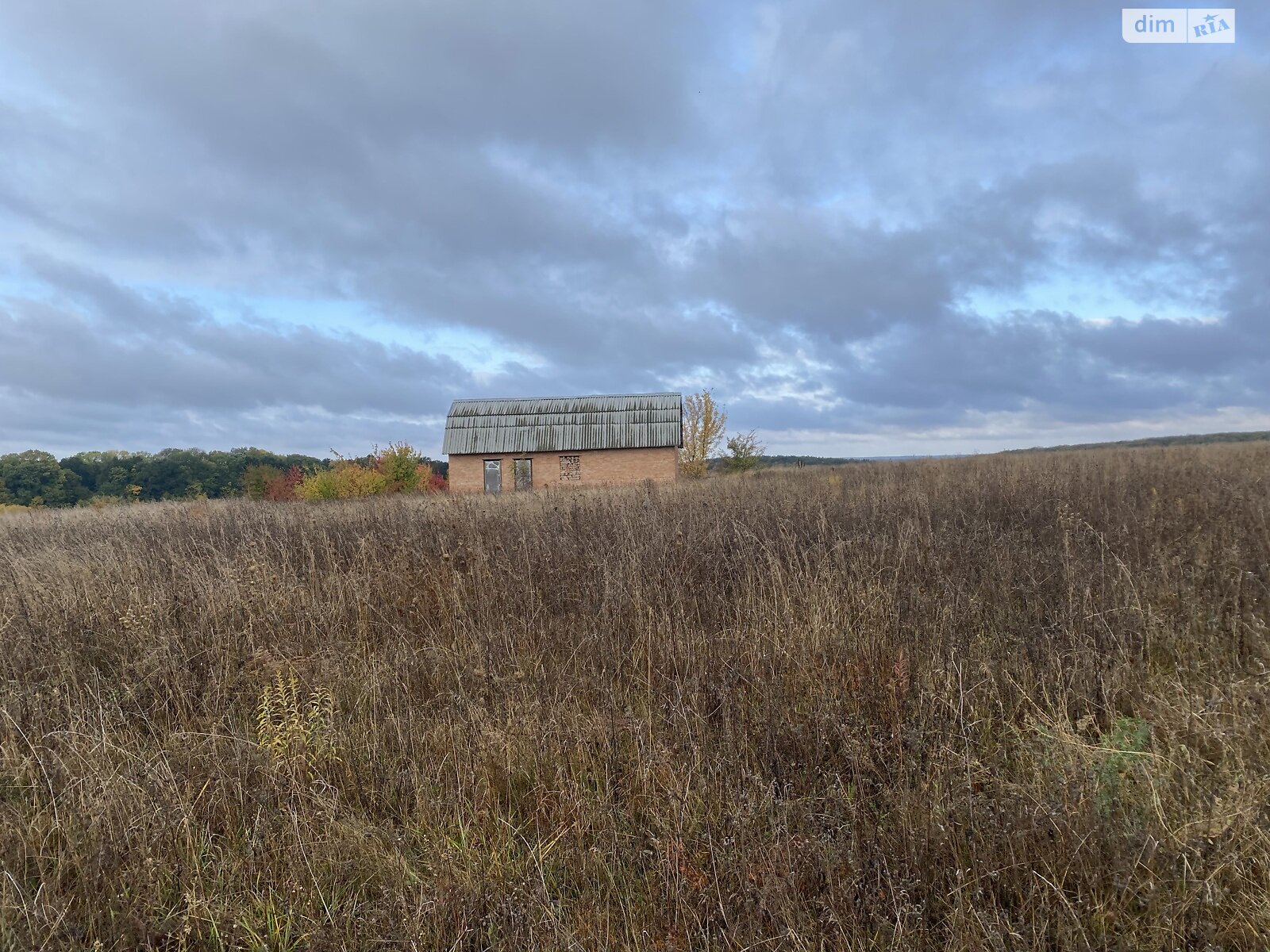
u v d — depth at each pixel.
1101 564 5.19
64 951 2.33
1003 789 2.84
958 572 5.53
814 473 18.97
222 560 6.86
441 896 2.50
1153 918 2.23
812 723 3.43
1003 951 2.11
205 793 3.26
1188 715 3.09
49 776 3.30
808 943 2.22
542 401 30.56
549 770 3.33
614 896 2.64
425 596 5.78
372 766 3.42
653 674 4.31
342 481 25.11
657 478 28.89
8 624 5.13
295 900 2.60
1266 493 8.38
